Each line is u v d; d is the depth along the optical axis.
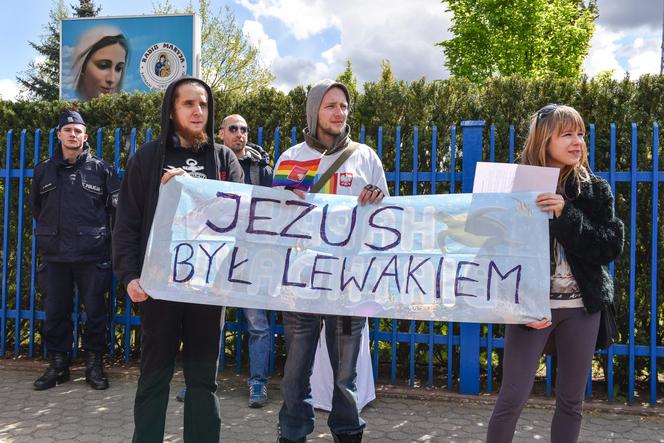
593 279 2.48
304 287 2.83
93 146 5.28
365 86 4.82
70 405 4.07
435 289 2.76
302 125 4.95
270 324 4.80
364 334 4.01
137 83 12.80
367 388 4.00
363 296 2.82
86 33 12.98
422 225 2.81
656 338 4.17
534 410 4.00
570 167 2.61
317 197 2.89
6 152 5.15
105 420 3.78
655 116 4.19
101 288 4.54
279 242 2.84
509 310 2.59
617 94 4.27
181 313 2.76
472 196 2.75
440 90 4.66
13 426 3.66
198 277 2.72
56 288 4.51
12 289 5.33
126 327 5.01
